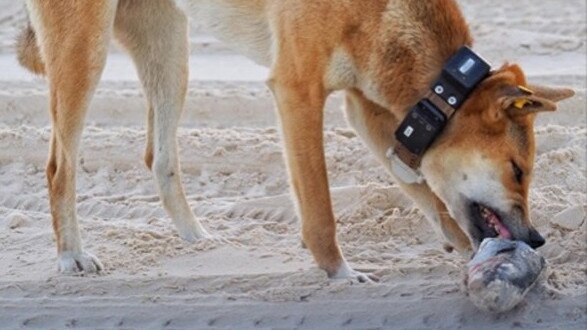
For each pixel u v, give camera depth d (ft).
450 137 35.70
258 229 42.11
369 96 36.99
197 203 45.09
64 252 38.40
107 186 47.70
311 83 36.50
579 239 39.42
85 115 38.88
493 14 70.38
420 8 36.42
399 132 36.17
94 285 36.83
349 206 43.24
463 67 35.45
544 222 40.50
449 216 37.81
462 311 34.63
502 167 35.09
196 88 57.41
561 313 34.47
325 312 34.88
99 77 38.96
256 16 38.17
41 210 45.39
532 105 34.32
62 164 38.55
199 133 50.37
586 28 67.10
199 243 40.75
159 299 35.81
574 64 61.87
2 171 48.75
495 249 34.24
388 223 41.29
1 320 35.17
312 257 38.88
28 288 36.83
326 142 48.91
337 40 36.24
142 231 41.65
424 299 35.14
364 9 36.14
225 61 63.77
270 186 47.01
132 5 41.11
